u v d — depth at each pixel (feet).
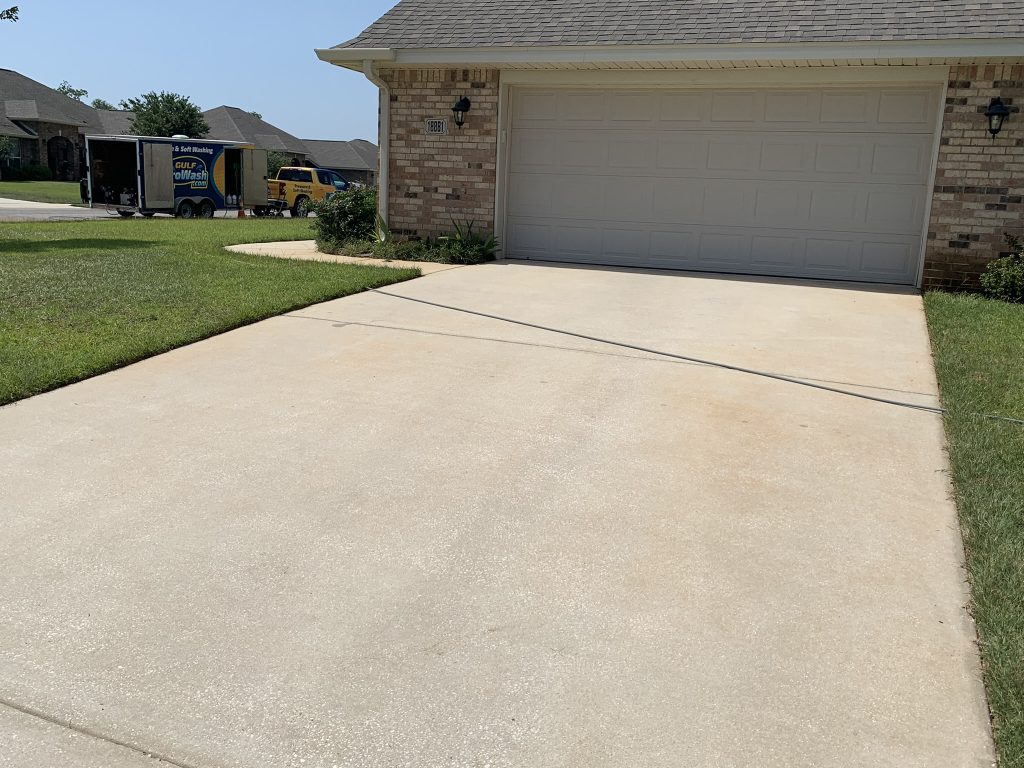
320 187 101.40
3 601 10.65
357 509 13.32
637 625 10.40
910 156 35.78
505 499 13.75
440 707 8.91
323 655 9.74
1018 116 32.99
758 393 19.30
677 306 29.40
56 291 27.81
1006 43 31.73
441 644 9.98
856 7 35.65
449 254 39.73
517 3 41.63
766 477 14.75
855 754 8.28
